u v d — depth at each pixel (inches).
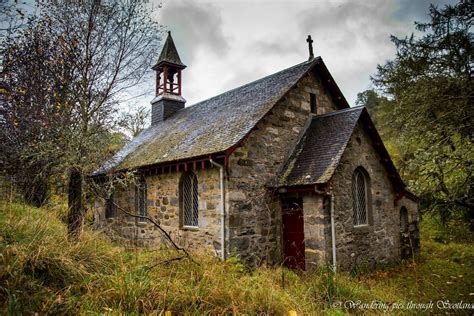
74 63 311.6
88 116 329.7
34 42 281.9
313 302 219.9
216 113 497.7
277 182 382.3
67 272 169.5
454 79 341.7
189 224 404.5
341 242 354.0
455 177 378.6
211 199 366.9
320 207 344.2
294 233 380.2
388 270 391.9
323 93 497.4
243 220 357.4
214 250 354.9
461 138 346.3
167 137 522.9
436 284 330.6
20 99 285.0
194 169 391.2
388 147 763.4
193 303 168.4
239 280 226.8
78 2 313.9
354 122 393.7
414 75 402.9
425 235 609.6
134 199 498.0
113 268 201.3
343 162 374.3
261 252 368.5
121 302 159.0
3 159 297.1
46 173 324.2
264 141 394.3
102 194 409.1
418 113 368.5
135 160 493.0
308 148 408.8
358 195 406.9
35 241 183.2
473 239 542.3
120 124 364.8
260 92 471.2
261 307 181.6
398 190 449.7
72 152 303.0
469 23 336.8
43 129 297.9
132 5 339.3
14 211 231.5
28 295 145.3
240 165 363.6
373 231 403.5
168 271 212.1
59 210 302.0
